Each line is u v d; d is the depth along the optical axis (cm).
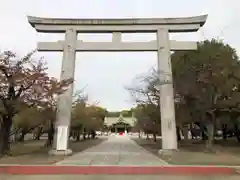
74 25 1970
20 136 3675
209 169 1123
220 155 1695
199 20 1925
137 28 1958
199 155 1677
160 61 1889
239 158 1531
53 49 1925
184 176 1007
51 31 1977
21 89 1606
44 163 1270
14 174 1046
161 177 984
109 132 8569
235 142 3262
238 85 2056
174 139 1738
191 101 2284
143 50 1933
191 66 2244
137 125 4384
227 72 1988
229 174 1057
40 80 1605
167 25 1956
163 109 1806
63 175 1023
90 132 5019
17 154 1719
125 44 1934
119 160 1423
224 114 2620
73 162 1318
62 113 1769
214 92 2075
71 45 1914
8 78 1550
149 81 2380
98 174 1045
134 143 3575
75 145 2945
